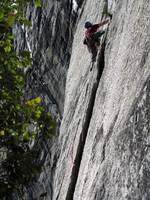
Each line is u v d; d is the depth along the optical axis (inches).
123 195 410.9
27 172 521.3
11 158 518.9
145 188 371.2
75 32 1122.0
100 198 478.3
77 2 1108.5
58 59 1189.1
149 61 442.3
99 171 520.1
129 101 467.2
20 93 535.5
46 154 1108.5
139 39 507.5
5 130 518.9
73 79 1007.0
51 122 531.8
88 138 686.5
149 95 401.4
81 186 627.5
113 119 527.5
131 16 586.6
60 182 839.1
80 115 807.7
